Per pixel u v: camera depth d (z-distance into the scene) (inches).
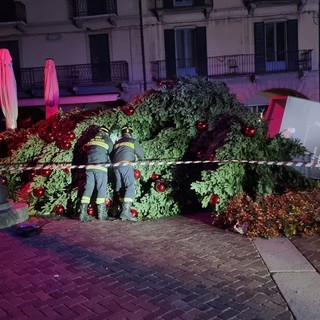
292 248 215.3
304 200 250.7
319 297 162.1
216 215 257.3
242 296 166.1
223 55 928.3
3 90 440.8
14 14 955.3
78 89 960.3
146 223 275.6
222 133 281.6
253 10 908.0
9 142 386.9
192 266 197.6
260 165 260.2
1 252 226.7
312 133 338.6
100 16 930.1
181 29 934.4
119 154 279.4
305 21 909.2
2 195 279.7
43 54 971.9
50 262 209.6
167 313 155.1
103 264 204.5
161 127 331.6
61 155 308.0
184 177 298.4
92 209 286.7
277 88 925.8
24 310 161.6
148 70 945.5
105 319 152.4
